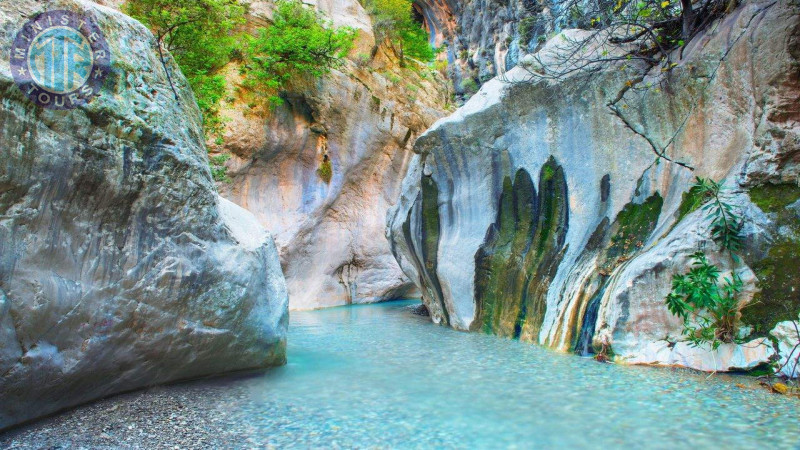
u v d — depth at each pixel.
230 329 4.78
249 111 12.91
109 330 3.78
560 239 7.16
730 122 5.52
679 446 3.08
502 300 7.76
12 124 2.97
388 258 15.48
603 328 5.50
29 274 3.20
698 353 4.78
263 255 5.46
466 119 8.46
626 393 4.17
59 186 3.29
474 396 4.27
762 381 4.27
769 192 4.98
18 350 3.17
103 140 3.53
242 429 3.51
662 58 6.45
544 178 7.55
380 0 17.91
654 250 5.36
